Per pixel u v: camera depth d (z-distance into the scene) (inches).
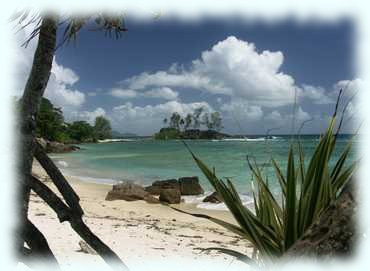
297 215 68.4
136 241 369.4
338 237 55.9
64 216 85.2
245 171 1197.7
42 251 77.7
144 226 492.7
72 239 311.6
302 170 76.6
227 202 72.8
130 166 1747.0
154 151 2999.5
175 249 342.6
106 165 1803.6
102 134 6254.9
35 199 547.2
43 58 81.3
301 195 69.3
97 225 454.9
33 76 81.0
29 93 80.7
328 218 57.7
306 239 58.7
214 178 73.8
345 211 56.1
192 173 1437.0
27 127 79.0
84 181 1176.8
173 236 434.3
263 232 71.7
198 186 869.2
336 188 69.9
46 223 373.1
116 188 767.1
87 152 3019.2
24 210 76.2
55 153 2775.6
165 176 1363.2
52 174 86.5
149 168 1648.6
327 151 67.9
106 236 383.6
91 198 765.9
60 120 3102.9
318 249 56.8
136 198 750.5
